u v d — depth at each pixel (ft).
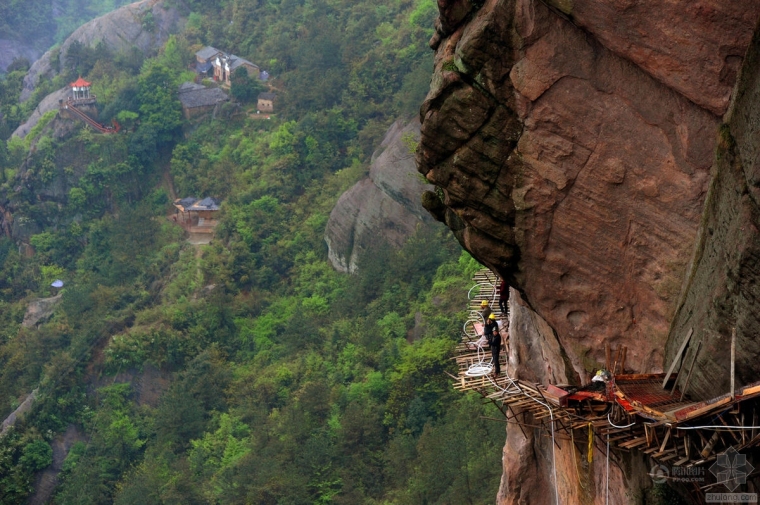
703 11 55.06
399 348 261.85
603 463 67.41
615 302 62.59
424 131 64.69
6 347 351.67
